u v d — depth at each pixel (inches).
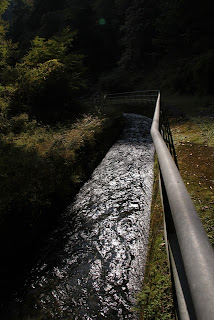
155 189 164.6
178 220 23.3
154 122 110.7
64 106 514.0
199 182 142.6
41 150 244.2
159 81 924.0
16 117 360.2
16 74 483.2
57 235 160.2
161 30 898.1
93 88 1103.6
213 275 14.7
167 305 70.3
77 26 1210.0
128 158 277.0
